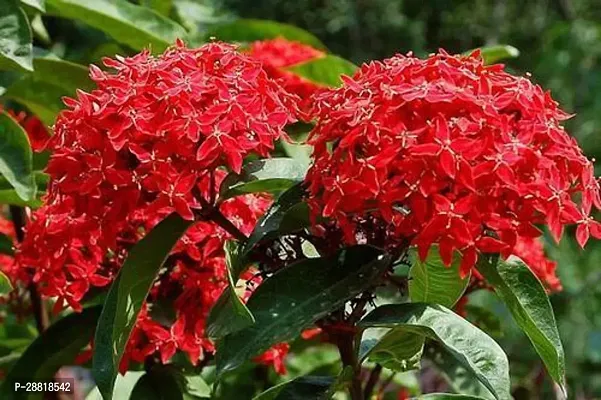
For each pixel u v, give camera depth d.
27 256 0.75
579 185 0.62
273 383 1.01
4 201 0.83
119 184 0.62
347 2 2.94
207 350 0.77
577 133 2.07
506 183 0.58
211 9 1.35
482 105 0.60
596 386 1.57
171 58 0.65
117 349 0.65
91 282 0.73
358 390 0.67
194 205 0.64
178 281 0.76
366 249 0.64
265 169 0.67
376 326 0.62
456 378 0.88
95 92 0.65
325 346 1.04
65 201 0.66
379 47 3.01
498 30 3.03
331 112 0.63
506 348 1.44
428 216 0.59
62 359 0.81
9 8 0.79
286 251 0.67
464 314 0.92
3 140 0.80
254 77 0.65
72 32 1.68
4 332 0.96
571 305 1.67
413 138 0.59
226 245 0.65
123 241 0.73
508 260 0.64
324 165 0.62
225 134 0.62
